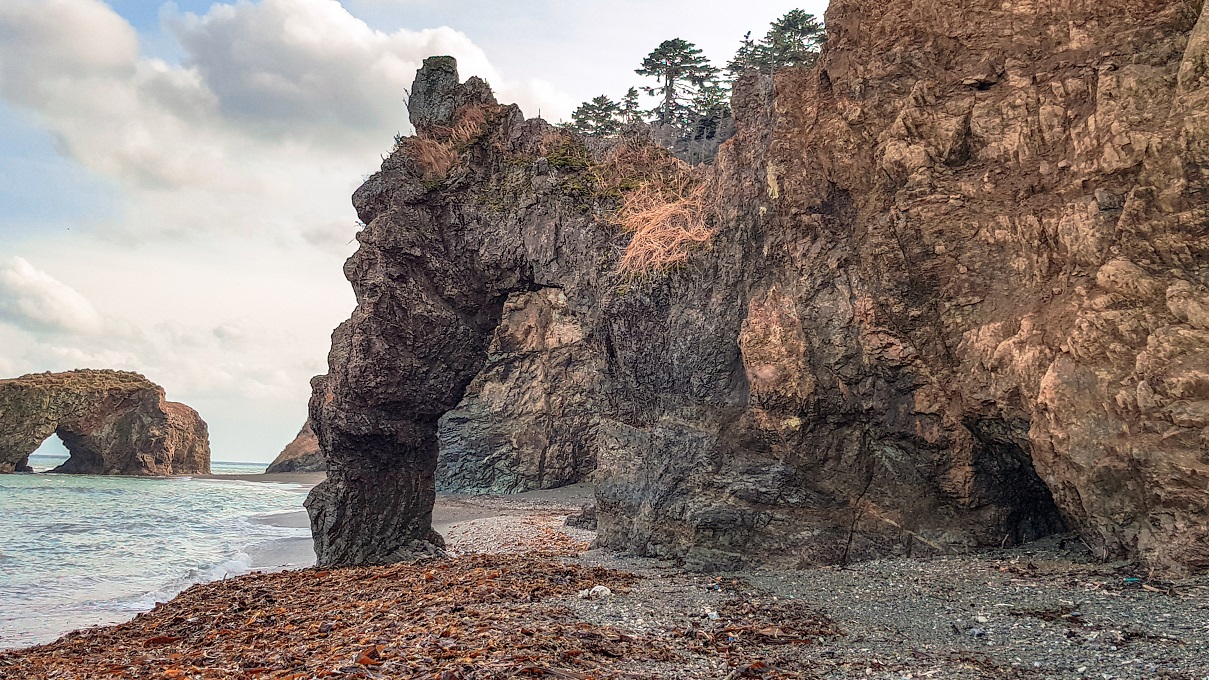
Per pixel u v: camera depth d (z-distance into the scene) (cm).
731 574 1404
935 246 1280
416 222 2012
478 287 2088
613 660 782
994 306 1238
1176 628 812
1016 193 1230
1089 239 1102
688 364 1648
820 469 1477
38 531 3272
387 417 2009
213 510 4559
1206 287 991
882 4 1462
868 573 1281
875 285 1369
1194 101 1023
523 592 1207
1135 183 1090
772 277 1536
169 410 9294
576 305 1878
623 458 1803
